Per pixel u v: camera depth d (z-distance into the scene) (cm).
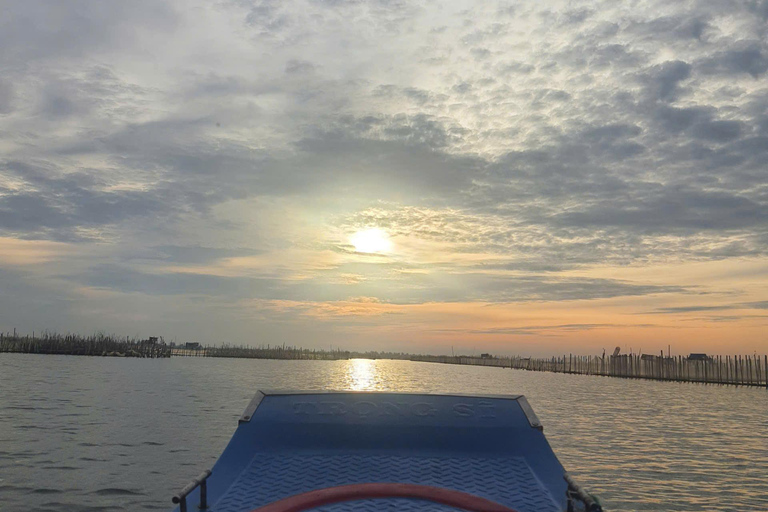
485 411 609
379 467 527
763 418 3117
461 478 515
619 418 3031
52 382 4278
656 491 1481
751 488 1520
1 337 9956
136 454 1719
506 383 6269
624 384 6322
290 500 473
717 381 6456
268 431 576
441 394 636
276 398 621
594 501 432
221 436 2048
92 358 9000
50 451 1725
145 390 3878
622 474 1661
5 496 1286
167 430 2153
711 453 2011
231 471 530
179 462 1628
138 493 1331
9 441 1859
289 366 9675
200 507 481
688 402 4103
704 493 1466
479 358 12406
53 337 10075
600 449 2055
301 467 530
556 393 4919
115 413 2612
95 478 1441
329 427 582
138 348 10662
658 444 2189
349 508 458
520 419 599
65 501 1264
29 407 2738
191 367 7831
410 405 614
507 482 512
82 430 2108
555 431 2491
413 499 473
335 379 6128
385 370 9456
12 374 5012
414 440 567
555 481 521
